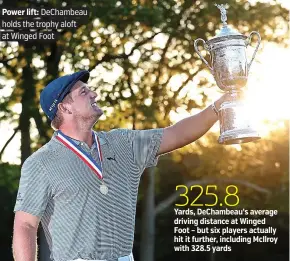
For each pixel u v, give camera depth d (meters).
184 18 16.31
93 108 3.81
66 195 3.68
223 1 15.85
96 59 16.06
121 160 3.79
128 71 16.20
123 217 3.73
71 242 3.68
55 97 3.78
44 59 15.65
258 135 3.84
